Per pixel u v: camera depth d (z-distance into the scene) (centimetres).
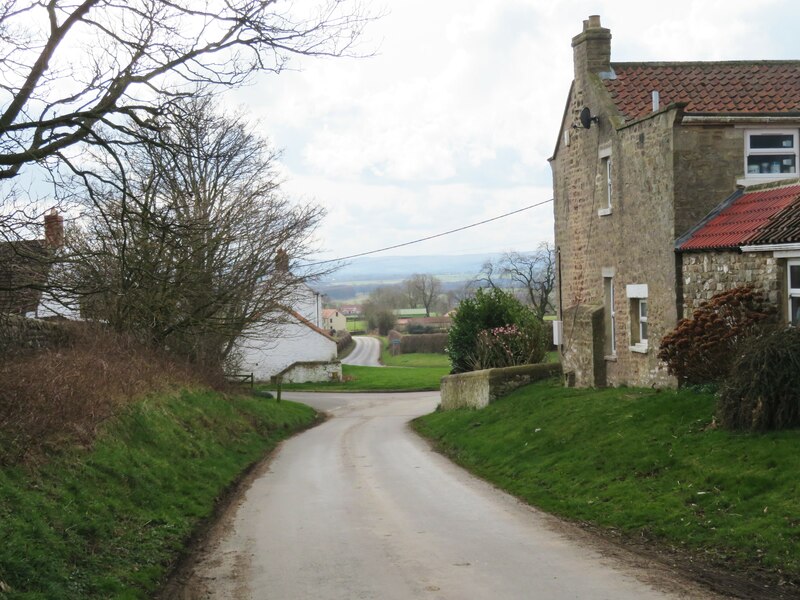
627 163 2100
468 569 935
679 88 2225
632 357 2114
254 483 1750
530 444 1802
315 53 1189
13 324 1800
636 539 1046
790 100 2041
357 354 9756
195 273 2514
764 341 1298
